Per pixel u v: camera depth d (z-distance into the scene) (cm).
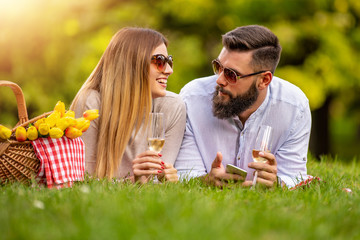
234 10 1459
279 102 470
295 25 1429
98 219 266
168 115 469
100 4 1512
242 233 251
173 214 269
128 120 441
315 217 298
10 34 1517
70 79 1428
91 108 446
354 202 351
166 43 473
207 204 307
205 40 1540
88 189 348
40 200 318
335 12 1511
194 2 1458
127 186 378
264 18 1445
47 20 1495
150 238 238
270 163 414
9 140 373
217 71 460
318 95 1431
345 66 1453
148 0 1535
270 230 264
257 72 444
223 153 480
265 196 362
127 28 466
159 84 457
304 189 429
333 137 3042
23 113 395
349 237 270
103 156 437
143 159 409
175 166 482
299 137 475
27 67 1511
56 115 381
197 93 491
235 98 448
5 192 341
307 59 1450
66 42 1484
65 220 267
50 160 377
